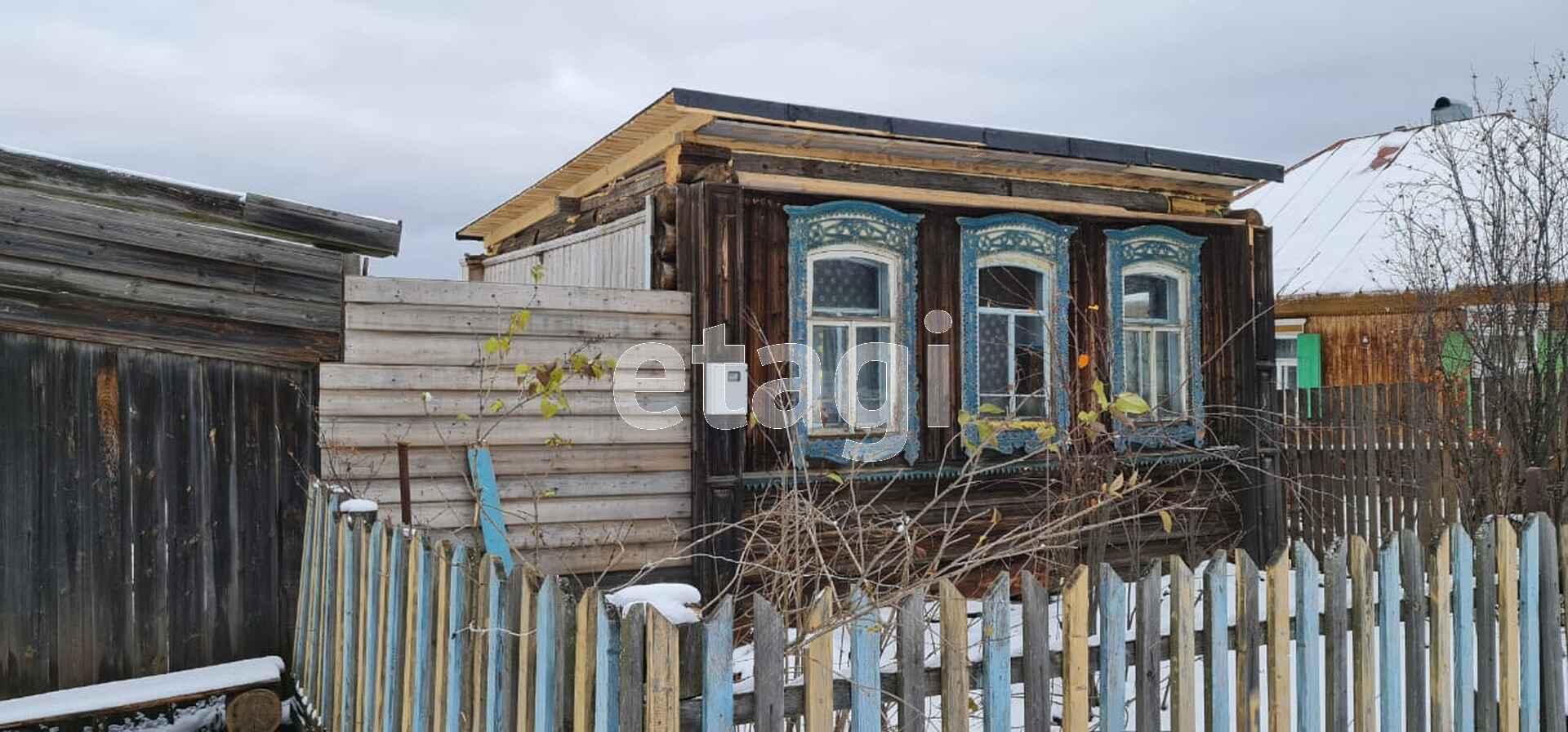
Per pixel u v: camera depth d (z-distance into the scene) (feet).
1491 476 29.22
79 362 20.10
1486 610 14.15
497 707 10.65
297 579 21.70
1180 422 32.27
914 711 10.05
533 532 22.20
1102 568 11.27
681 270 25.99
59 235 19.70
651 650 8.88
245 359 21.33
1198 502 32.14
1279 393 34.19
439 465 23.04
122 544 20.33
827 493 27.32
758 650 9.37
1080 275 31.17
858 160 28.71
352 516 16.38
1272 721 12.23
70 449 19.98
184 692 19.49
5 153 19.22
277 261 21.56
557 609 9.53
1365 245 51.44
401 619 13.75
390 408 22.56
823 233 27.71
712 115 24.97
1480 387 30.40
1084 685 10.91
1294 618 12.87
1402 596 13.42
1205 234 33.19
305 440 21.91
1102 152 29.22
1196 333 32.81
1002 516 29.68
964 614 10.22
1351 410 31.94
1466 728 13.83
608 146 29.12
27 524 19.63
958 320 29.40
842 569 26.45
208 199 20.86
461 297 23.32
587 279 32.30
